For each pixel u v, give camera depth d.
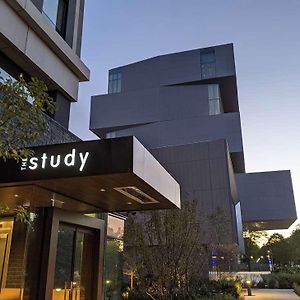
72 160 6.38
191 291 12.12
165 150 50.50
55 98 11.84
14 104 4.35
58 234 9.23
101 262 10.59
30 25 10.57
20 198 8.12
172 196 8.98
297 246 67.75
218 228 28.27
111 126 72.31
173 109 69.81
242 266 59.94
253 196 75.19
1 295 8.24
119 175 6.28
